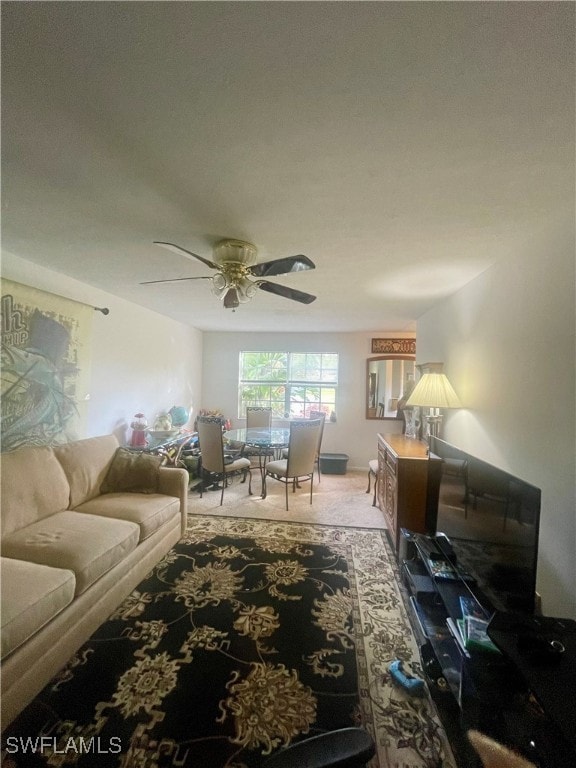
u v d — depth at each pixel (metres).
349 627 1.83
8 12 0.72
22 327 2.26
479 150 1.15
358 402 5.36
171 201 1.52
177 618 1.88
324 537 2.90
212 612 1.93
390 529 2.87
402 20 0.72
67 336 2.64
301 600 2.05
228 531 2.99
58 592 1.46
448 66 0.83
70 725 1.28
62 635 1.51
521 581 1.19
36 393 2.37
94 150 1.17
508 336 2.00
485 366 2.30
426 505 2.53
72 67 0.85
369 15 0.72
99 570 1.73
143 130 1.07
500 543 1.33
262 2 0.69
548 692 0.96
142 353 3.87
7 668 1.25
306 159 1.21
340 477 4.89
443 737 1.28
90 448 2.60
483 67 0.83
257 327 5.21
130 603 1.99
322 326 4.94
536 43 0.76
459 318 2.82
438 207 1.54
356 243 1.94
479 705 1.22
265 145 1.13
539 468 1.67
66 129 1.07
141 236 1.91
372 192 1.42
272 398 5.62
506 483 1.31
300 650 1.67
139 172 1.30
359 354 5.38
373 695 1.44
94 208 1.60
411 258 2.16
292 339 5.55
